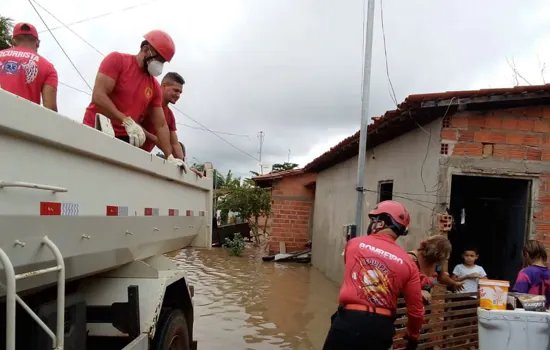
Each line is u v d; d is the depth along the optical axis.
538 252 4.42
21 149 1.83
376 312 3.08
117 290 3.16
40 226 1.95
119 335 3.04
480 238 6.75
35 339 2.15
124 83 3.64
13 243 1.78
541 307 3.58
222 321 7.06
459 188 6.72
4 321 2.00
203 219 4.80
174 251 4.53
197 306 7.92
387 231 3.41
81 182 2.30
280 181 16.06
